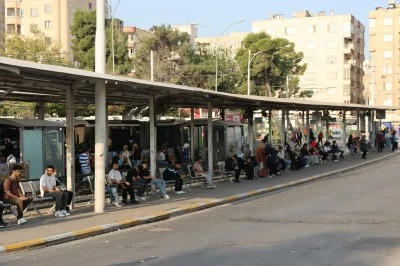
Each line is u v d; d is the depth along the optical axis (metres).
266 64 66.19
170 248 10.48
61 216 14.71
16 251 10.82
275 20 114.44
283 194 20.48
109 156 28.61
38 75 13.03
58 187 15.30
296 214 14.86
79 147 29.67
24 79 13.96
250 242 10.80
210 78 58.31
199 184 22.86
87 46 61.97
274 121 53.31
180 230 12.98
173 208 16.25
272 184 23.09
